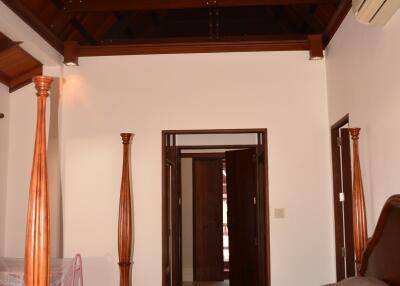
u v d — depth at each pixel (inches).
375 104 127.3
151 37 222.2
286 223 180.7
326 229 179.3
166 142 200.5
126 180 163.3
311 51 183.6
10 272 123.8
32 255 75.3
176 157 241.8
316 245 179.0
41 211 76.5
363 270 114.8
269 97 186.2
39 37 166.1
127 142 167.0
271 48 187.6
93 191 184.2
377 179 126.4
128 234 160.1
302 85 186.2
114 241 181.8
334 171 176.7
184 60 189.0
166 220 190.7
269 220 181.2
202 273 320.2
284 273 178.5
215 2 173.9
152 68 189.0
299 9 197.2
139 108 187.5
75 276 139.7
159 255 180.9
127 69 189.3
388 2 105.9
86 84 188.9
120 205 161.3
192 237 322.7
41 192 77.1
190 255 322.3
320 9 185.3
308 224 180.1
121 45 188.2
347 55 155.4
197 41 189.5
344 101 159.6
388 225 99.6
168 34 221.0
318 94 185.6
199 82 187.8
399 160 110.6
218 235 321.7
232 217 248.7
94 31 206.2
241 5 173.9
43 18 173.3
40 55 173.3
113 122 187.2
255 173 230.2
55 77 185.2
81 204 183.8
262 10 217.6
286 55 187.9
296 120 184.9
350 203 172.1
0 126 179.2
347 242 170.7
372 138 130.2
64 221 183.2
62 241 182.2
